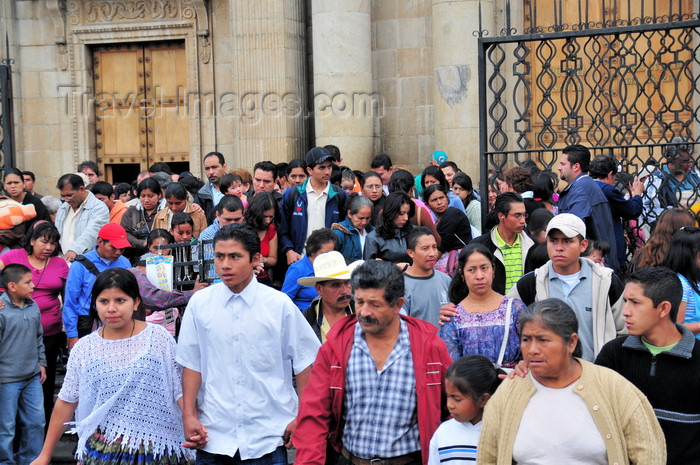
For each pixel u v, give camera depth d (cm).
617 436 383
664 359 446
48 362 800
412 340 469
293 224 890
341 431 480
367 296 454
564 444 384
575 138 903
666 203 888
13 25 1652
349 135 1329
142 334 553
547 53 1348
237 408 516
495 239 680
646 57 1297
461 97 1271
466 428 447
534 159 1345
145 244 987
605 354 465
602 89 899
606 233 746
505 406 398
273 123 1384
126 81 1652
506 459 392
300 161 968
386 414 463
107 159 1667
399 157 1427
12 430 717
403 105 1421
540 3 1357
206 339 523
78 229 956
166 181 1139
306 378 527
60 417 556
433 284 625
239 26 1389
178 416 555
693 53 866
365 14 1338
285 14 1377
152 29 1600
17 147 1655
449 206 884
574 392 391
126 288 544
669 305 442
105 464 542
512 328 533
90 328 757
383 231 743
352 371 468
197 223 972
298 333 527
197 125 1589
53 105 1658
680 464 443
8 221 848
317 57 1333
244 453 514
